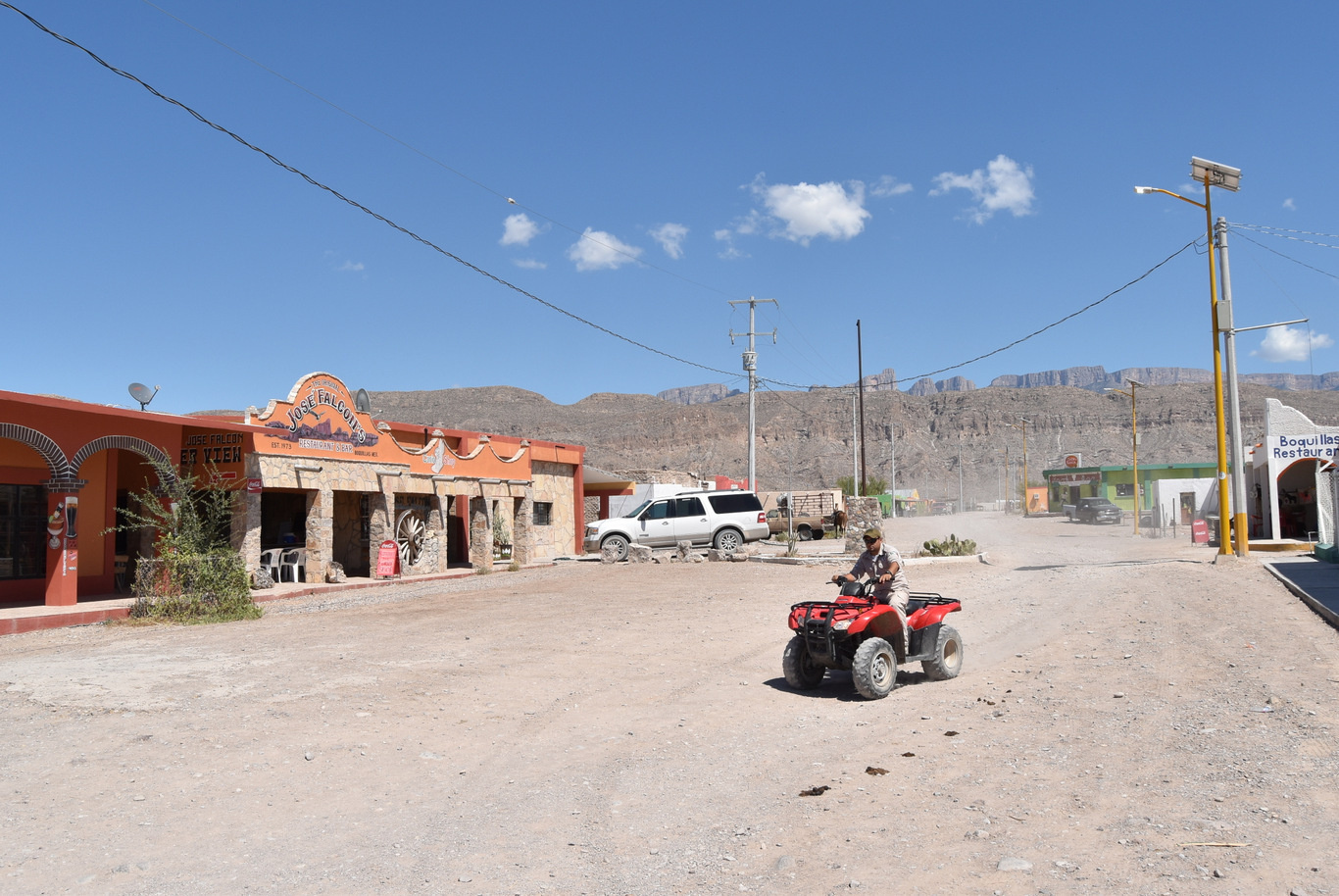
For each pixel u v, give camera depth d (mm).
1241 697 8055
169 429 18578
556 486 35031
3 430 15375
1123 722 7473
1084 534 45969
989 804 5633
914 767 6559
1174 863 4527
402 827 5590
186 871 4918
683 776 6543
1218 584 16656
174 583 16516
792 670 9484
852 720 8195
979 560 25625
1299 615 12641
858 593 9672
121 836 5438
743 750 7230
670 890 4582
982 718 7965
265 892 4648
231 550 17531
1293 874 4305
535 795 6184
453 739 7648
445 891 4645
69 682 9969
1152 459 153875
